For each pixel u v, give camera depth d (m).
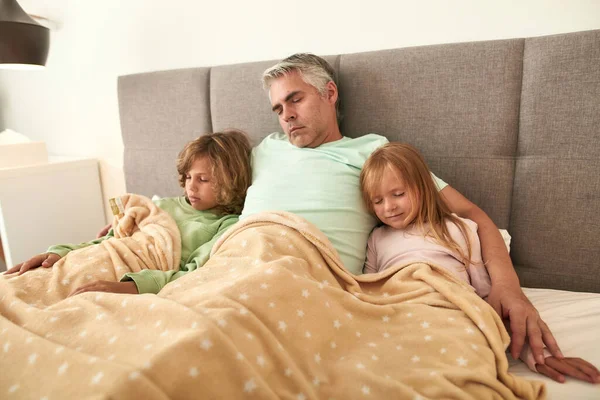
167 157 1.59
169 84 1.53
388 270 0.86
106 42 1.91
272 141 1.25
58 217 1.79
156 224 1.07
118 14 1.84
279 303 0.64
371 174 0.96
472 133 1.06
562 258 0.99
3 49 1.48
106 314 0.62
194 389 0.48
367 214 1.05
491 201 1.07
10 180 1.59
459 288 0.76
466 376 0.56
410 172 0.93
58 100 2.15
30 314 0.65
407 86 1.12
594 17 1.04
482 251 0.93
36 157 1.74
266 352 0.56
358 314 0.72
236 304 0.60
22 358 0.52
